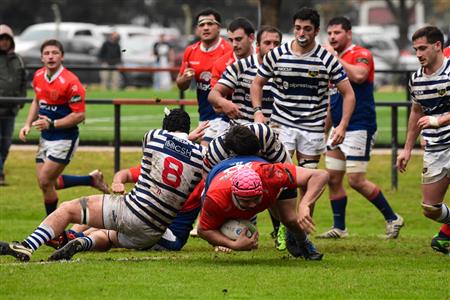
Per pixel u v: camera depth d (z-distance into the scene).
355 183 34.56
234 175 24.38
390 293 22.91
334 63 29.45
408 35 134.25
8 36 44.97
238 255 28.91
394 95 74.00
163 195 25.70
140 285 23.06
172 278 23.92
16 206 41.38
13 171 47.84
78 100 34.19
